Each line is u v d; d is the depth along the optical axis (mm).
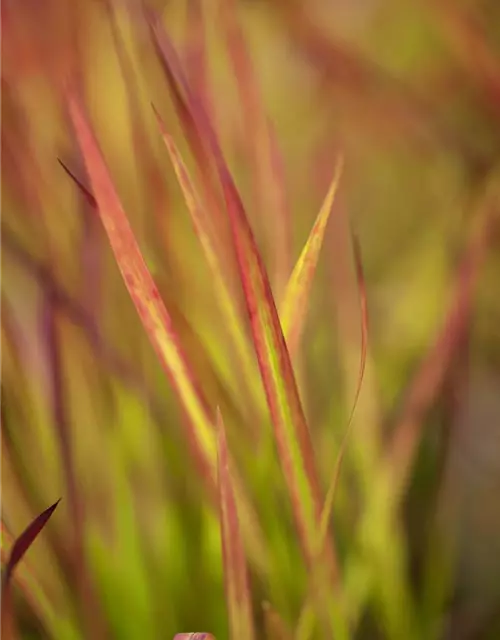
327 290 757
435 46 997
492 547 791
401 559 717
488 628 740
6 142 719
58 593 674
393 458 698
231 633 624
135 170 711
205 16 698
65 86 674
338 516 717
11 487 676
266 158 697
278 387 607
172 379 628
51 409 695
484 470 814
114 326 715
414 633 712
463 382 727
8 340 694
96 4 727
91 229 688
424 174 930
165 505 709
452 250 778
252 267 596
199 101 661
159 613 696
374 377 722
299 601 680
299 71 918
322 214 616
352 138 907
